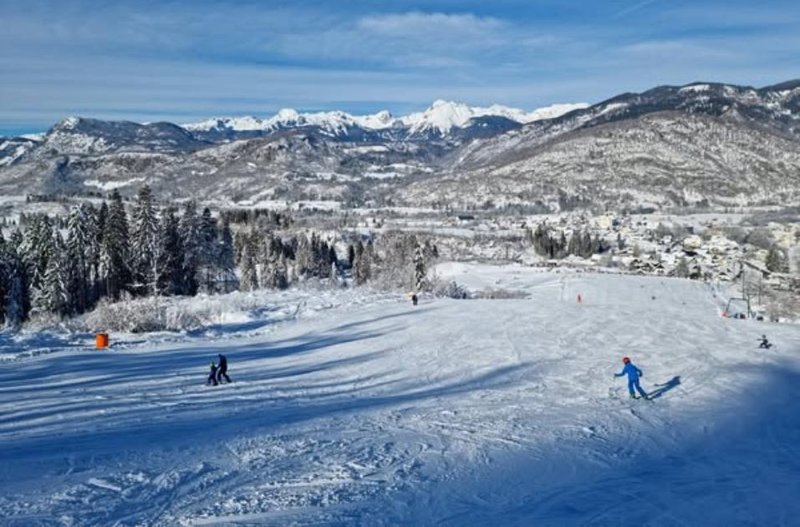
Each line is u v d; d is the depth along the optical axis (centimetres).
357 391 2088
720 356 2905
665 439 1495
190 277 7456
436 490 1042
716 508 1005
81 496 963
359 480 1079
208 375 2342
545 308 4816
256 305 4934
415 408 1784
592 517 947
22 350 2934
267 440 1361
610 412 1778
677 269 12650
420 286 7212
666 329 3794
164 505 934
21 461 1148
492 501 1002
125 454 1214
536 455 1288
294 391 2066
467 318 4188
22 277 6125
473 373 2448
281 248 11131
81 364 2559
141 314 3941
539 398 1978
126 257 6625
